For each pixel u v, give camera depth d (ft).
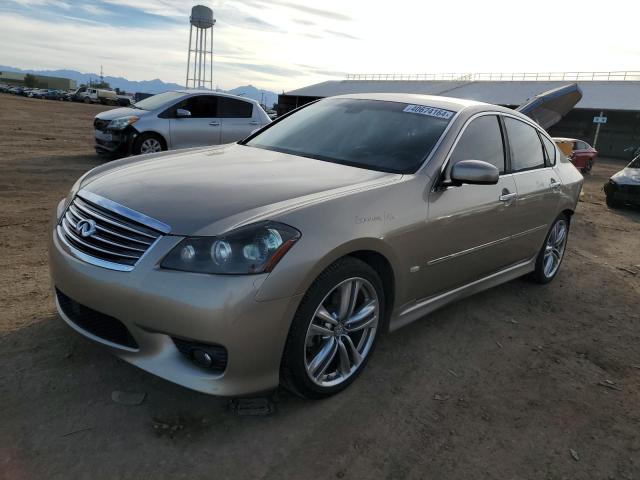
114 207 8.47
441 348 11.86
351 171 10.54
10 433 7.78
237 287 7.50
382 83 226.58
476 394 10.19
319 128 12.94
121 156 37.42
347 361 9.46
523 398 10.24
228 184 9.23
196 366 7.97
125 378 9.35
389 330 10.50
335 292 9.07
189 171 10.06
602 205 39.58
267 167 10.56
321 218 8.46
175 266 7.61
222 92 37.09
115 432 8.01
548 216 15.39
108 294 7.93
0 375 9.09
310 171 10.39
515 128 14.26
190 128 35.14
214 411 8.72
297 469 7.66
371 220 9.16
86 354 9.94
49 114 91.81
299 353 8.42
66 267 8.49
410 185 10.24
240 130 36.94
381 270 9.96
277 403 9.16
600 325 14.33
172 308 7.50
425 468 8.00
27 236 17.01
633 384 11.27
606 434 9.36
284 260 7.84
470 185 11.63
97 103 227.81
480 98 175.01
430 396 9.92
